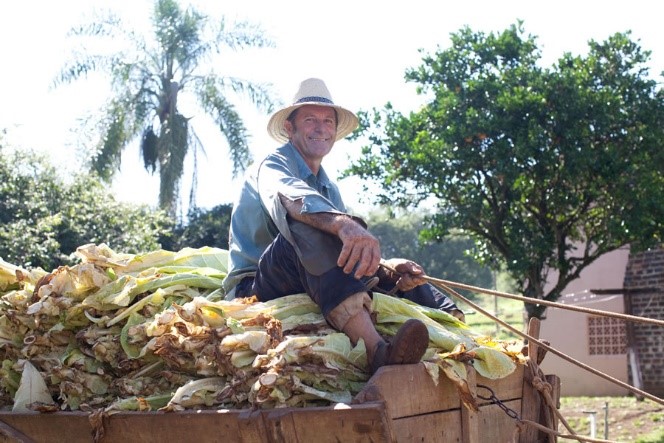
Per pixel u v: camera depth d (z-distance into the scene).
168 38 21.09
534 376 4.20
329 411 3.06
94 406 3.97
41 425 3.99
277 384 3.23
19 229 13.80
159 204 21.20
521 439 4.14
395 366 3.30
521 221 15.41
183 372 3.73
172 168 20.97
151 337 3.81
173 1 21.44
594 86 15.36
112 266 4.29
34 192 15.51
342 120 5.00
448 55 15.66
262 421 3.18
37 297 4.23
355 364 3.53
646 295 19.97
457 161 15.16
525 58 15.59
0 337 4.32
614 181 14.87
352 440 3.04
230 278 4.37
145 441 3.59
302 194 3.84
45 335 4.15
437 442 3.50
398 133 15.51
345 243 3.60
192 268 4.49
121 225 16.89
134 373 3.92
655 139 14.91
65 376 4.02
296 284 3.98
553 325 21.09
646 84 15.19
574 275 16.27
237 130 20.95
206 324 3.63
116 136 20.55
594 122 14.81
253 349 3.41
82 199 16.42
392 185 15.72
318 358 3.38
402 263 4.31
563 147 14.82
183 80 21.45
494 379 3.88
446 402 3.59
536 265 15.88
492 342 4.03
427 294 4.55
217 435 3.34
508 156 14.62
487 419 3.85
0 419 4.16
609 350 20.55
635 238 15.57
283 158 4.43
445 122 15.39
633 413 16.92
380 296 3.94
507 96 14.66
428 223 15.99
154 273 4.32
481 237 16.67
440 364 3.48
